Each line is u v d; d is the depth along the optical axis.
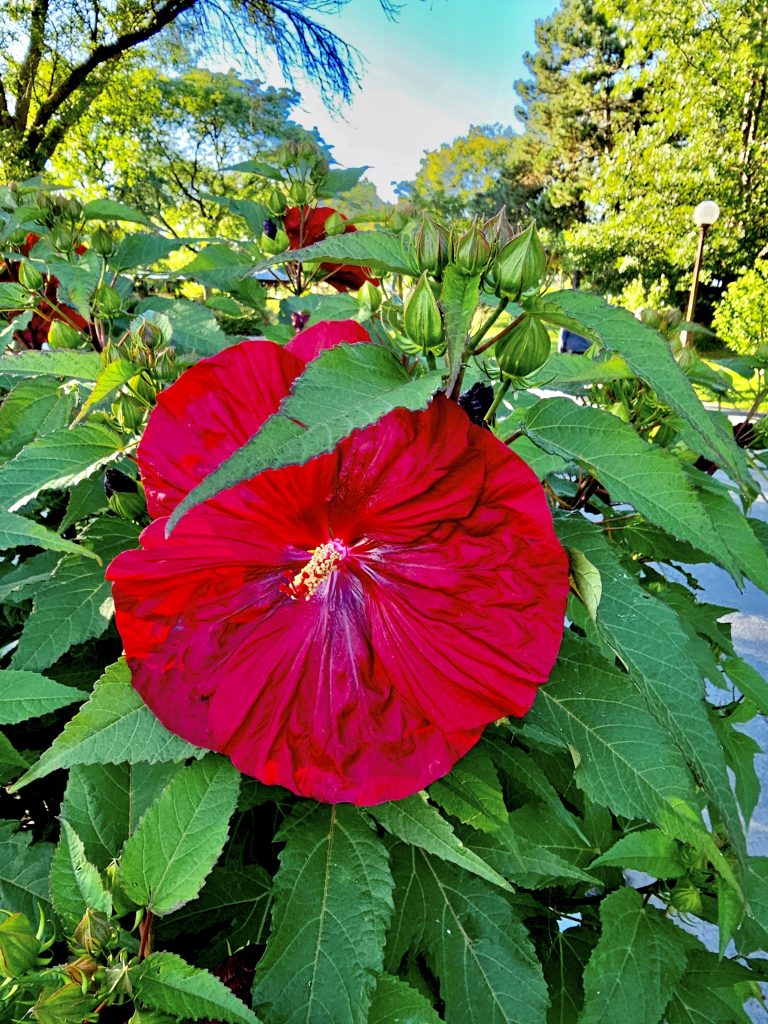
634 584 0.50
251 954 0.54
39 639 0.58
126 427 0.60
